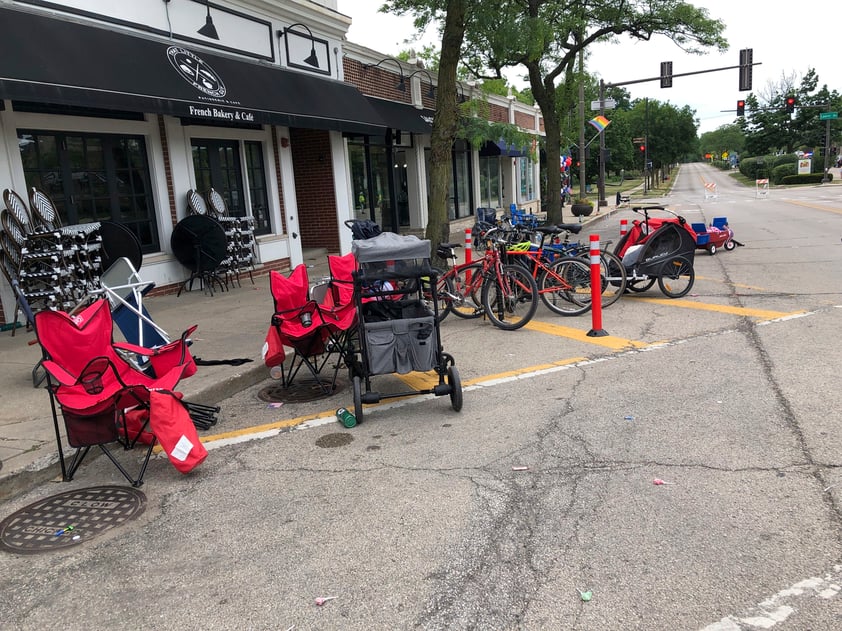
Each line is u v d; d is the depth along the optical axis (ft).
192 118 35.42
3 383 20.13
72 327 14.94
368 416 17.93
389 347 17.35
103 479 14.62
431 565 10.62
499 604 9.57
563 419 16.74
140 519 12.69
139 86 28.48
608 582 9.93
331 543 11.45
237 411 18.86
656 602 9.41
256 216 41.93
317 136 47.80
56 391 14.26
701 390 18.31
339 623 9.32
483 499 12.74
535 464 14.20
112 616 9.76
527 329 26.81
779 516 11.52
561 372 20.79
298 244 44.86
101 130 30.73
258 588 10.26
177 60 31.78
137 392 14.33
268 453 15.66
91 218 30.86
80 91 25.55
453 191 72.84
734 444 14.61
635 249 31.17
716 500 12.20
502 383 20.10
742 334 24.16
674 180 313.12
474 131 48.34
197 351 23.62
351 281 20.83
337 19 45.47
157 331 20.03
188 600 10.05
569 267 28.66
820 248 46.65
